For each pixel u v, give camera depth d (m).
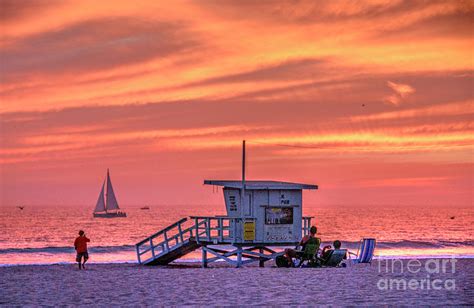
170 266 70.50
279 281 42.62
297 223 62.72
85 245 63.56
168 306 31.55
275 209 62.06
